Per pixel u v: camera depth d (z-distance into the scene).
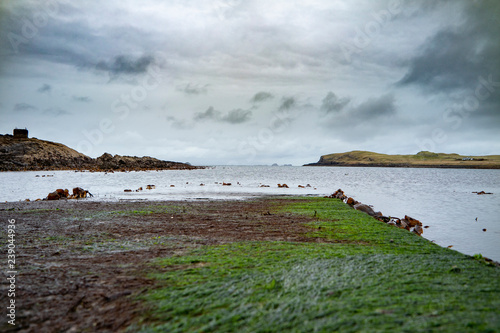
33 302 6.18
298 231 14.38
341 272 7.77
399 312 5.31
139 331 5.02
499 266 8.79
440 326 4.75
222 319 5.32
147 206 25.06
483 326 4.70
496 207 31.22
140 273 7.91
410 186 65.88
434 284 6.81
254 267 8.30
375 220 17.78
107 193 42.28
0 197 39.34
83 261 9.09
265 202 29.03
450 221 22.80
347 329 4.79
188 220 17.78
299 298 6.09
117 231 14.20
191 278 7.46
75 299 6.30
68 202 28.88
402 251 10.30
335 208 23.73
